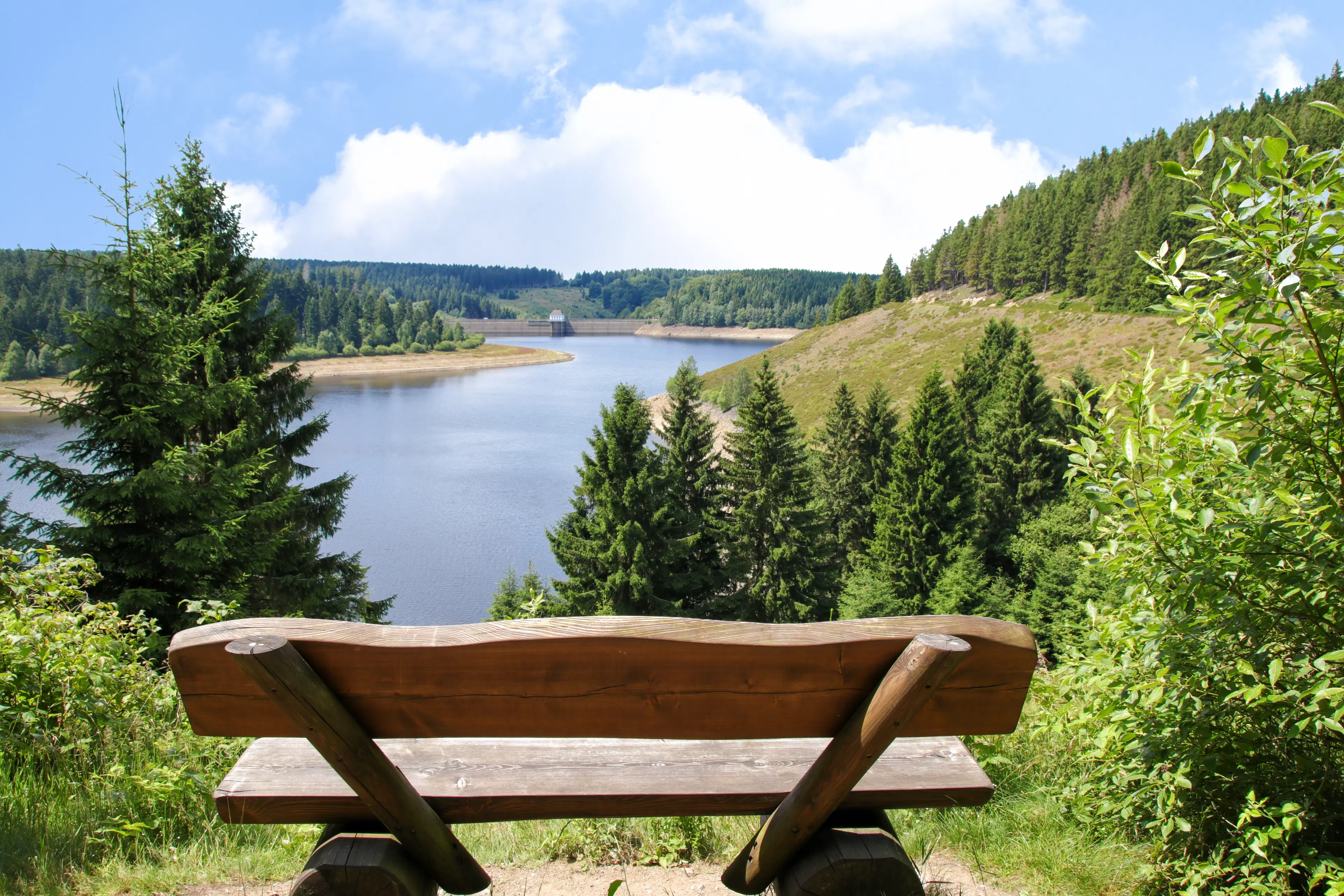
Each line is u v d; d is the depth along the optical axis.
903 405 93.12
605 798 1.86
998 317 112.44
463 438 101.12
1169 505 2.75
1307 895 2.54
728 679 1.52
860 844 1.73
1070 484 3.14
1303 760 2.58
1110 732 2.86
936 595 31.52
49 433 79.50
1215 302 2.71
